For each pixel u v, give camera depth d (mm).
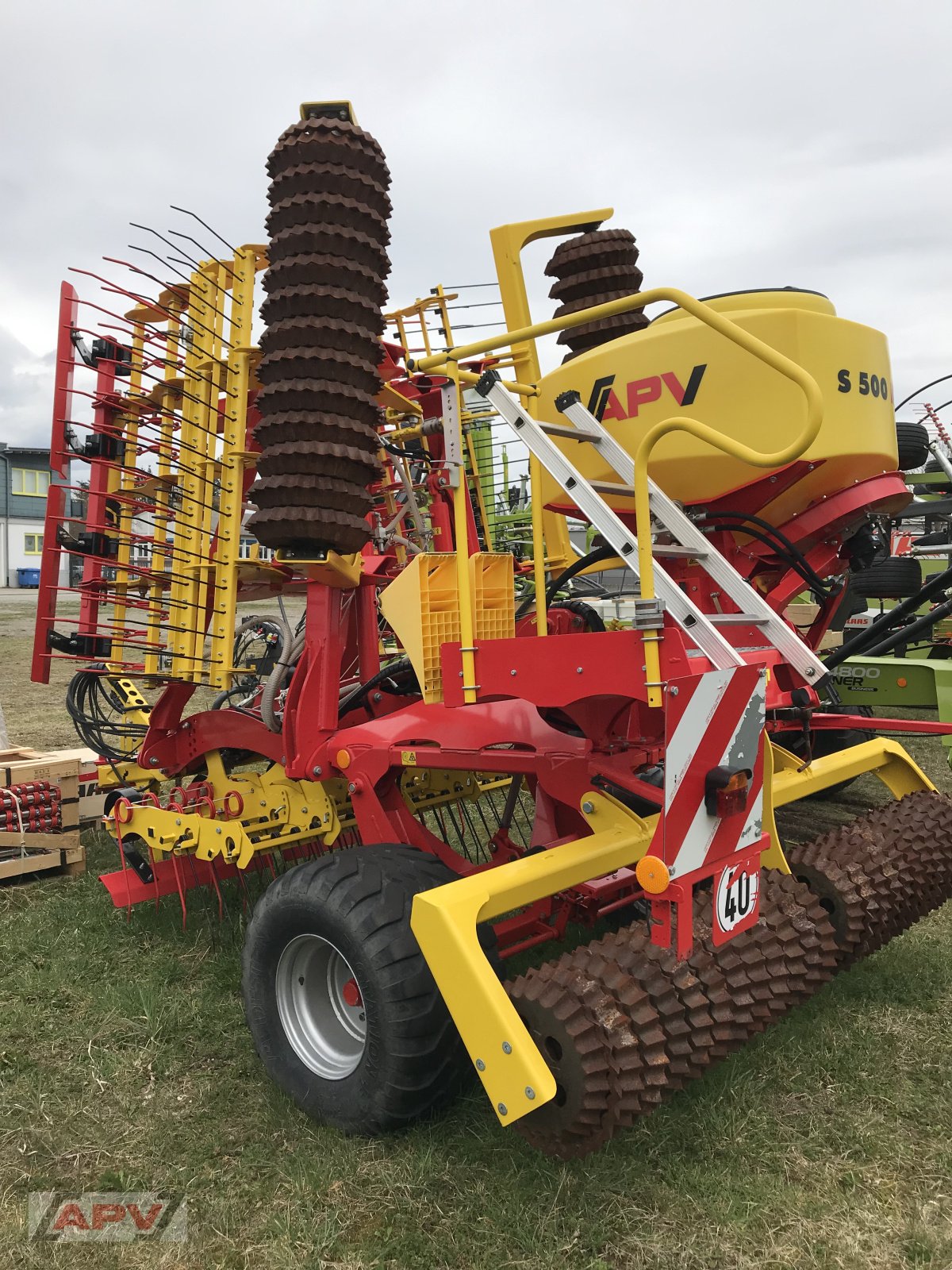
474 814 5617
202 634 3486
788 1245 2082
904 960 3502
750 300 3002
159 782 4230
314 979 2734
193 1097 2756
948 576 4180
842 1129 2494
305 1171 2352
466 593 2621
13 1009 3287
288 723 3398
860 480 3119
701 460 2973
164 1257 2111
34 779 4805
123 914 4172
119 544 3777
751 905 2328
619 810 2627
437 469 3887
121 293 3549
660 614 2168
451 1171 2340
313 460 2898
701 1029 2270
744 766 2197
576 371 3303
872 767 3477
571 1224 2135
